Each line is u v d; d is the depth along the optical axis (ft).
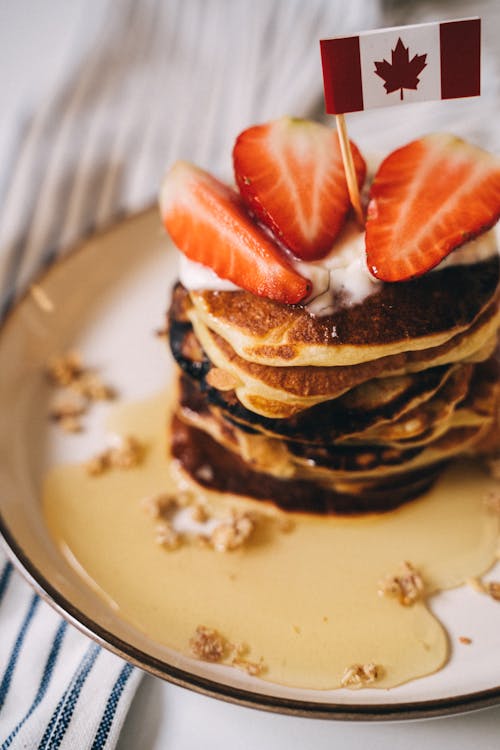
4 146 1.53
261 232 1.04
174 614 1.07
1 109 1.62
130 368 1.30
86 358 1.31
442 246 1.00
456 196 1.01
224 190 1.07
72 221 1.45
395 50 0.98
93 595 1.09
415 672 1.01
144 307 1.35
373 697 0.99
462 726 0.98
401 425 1.07
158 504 1.15
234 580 1.09
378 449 1.10
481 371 1.14
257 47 1.62
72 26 1.74
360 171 1.07
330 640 1.04
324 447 1.10
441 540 1.11
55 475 1.20
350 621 1.05
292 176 1.04
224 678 1.01
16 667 1.03
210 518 1.15
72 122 1.56
